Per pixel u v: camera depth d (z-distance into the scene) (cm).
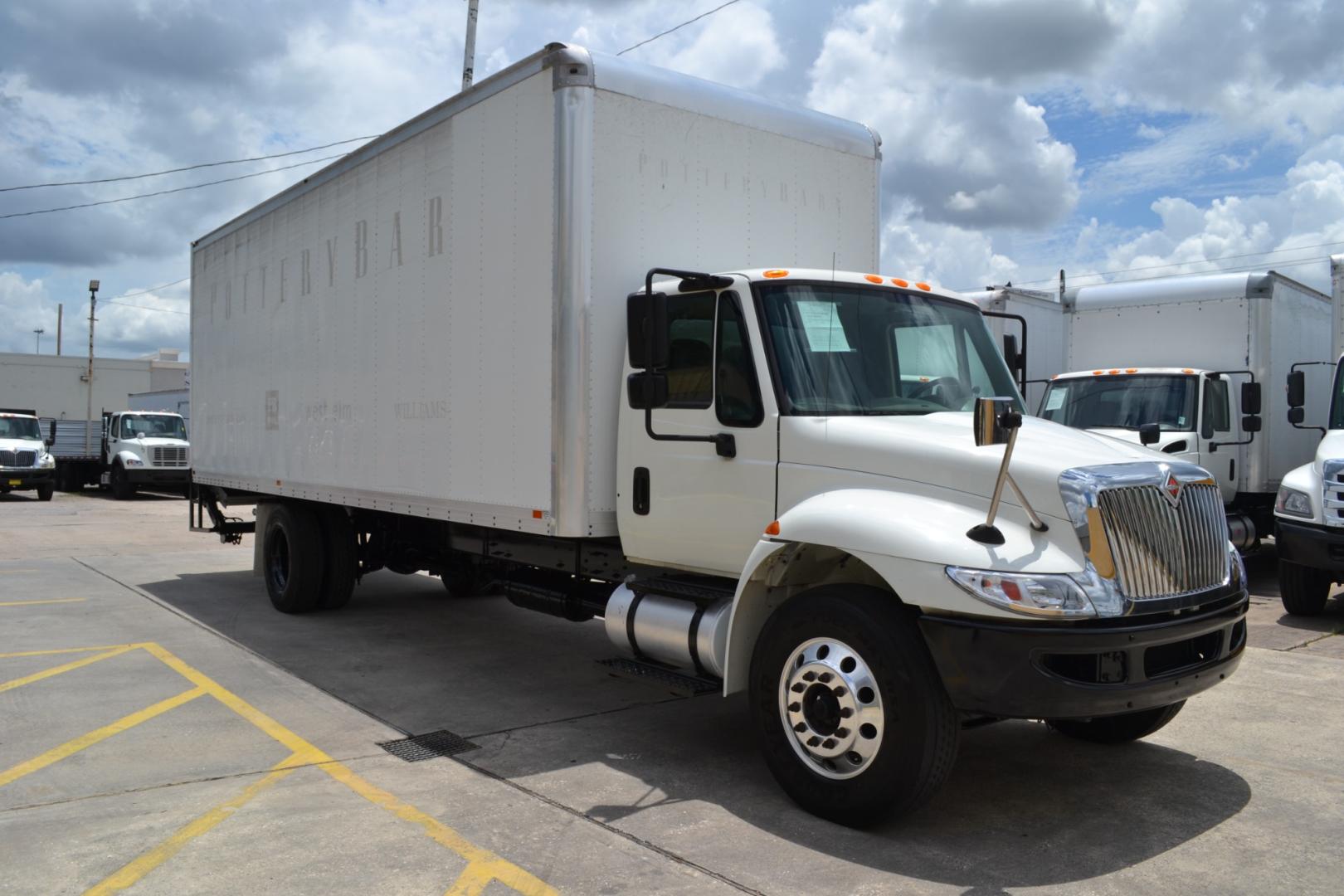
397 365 731
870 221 706
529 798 474
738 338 509
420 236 700
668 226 587
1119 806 467
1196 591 440
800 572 488
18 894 369
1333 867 401
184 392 3219
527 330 583
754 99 638
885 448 455
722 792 484
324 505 955
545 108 565
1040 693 390
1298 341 1276
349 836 425
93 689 675
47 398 4834
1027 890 379
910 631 418
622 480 562
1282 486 959
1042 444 455
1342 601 1063
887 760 415
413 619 946
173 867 393
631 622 550
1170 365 1218
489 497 622
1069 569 403
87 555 1473
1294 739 574
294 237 904
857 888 379
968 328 565
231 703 642
